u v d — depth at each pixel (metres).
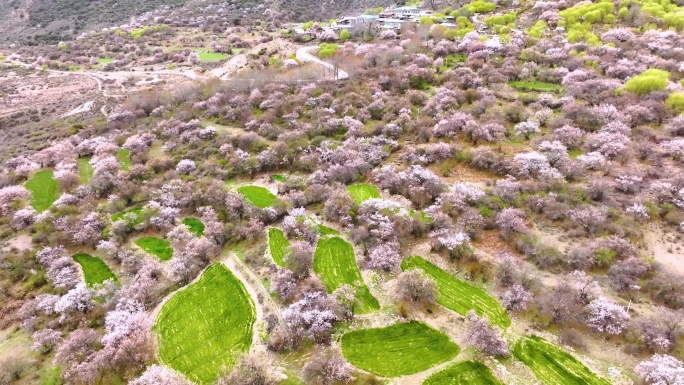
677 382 38.19
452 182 71.00
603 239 55.38
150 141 95.56
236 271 59.84
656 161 68.25
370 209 64.38
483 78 99.31
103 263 63.50
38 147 101.81
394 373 44.28
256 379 42.75
